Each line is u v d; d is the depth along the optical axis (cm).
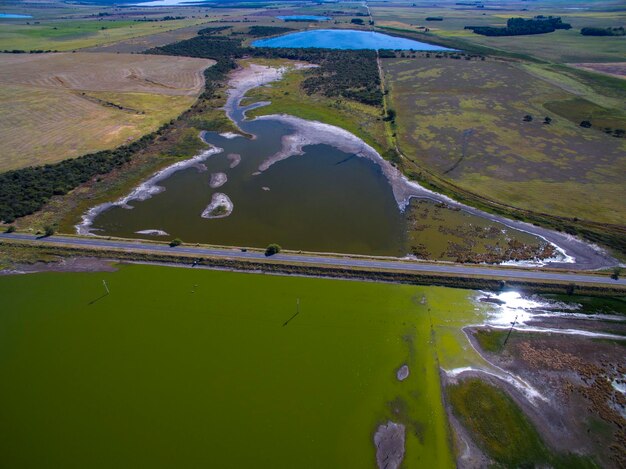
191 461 3347
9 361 4175
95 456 3391
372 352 4244
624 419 3619
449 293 4981
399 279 5172
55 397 3831
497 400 3784
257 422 3622
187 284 5116
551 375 4012
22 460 3369
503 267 5350
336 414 3678
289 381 3959
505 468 3294
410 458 3353
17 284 5091
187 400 3803
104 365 4128
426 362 4141
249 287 5072
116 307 4791
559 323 4588
